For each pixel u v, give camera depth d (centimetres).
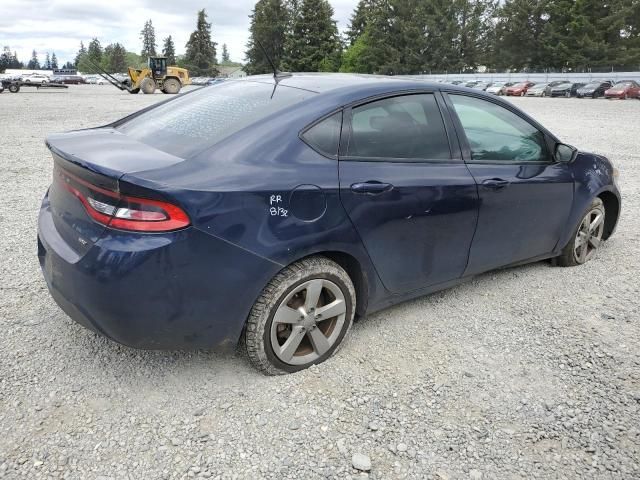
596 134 1505
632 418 276
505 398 290
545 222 422
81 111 2016
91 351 323
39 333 342
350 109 314
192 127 312
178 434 256
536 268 474
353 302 319
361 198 302
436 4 7388
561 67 6538
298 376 302
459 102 372
